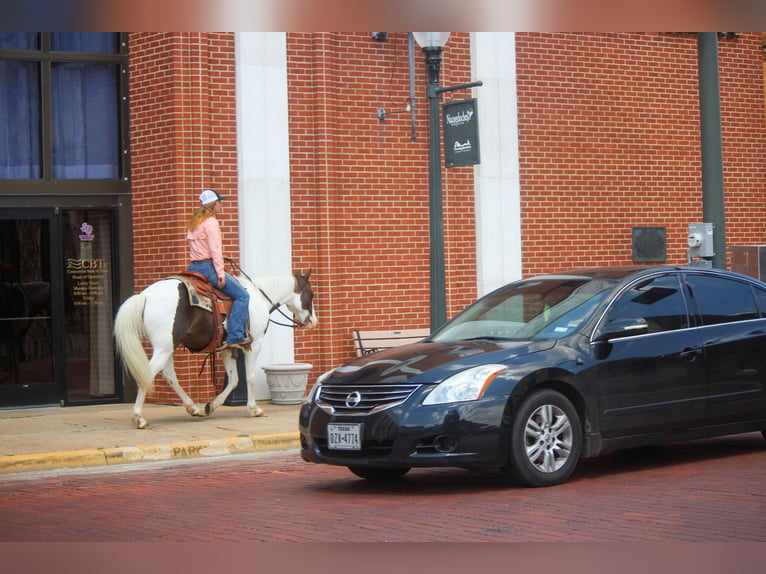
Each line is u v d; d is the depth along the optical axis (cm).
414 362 934
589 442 945
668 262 2023
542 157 1884
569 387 939
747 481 933
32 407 1573
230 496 955
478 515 817
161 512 888
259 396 1641
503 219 1839
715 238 1507
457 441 880
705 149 1516
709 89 1512
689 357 1001
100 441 1230
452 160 1386
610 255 1959
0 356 1561
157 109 1595
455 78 1808
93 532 812
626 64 1975
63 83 1620
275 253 1647
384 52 1733
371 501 903
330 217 1680
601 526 764
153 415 1483
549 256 1892
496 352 930
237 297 1370
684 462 1053
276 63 1647
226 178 1619
